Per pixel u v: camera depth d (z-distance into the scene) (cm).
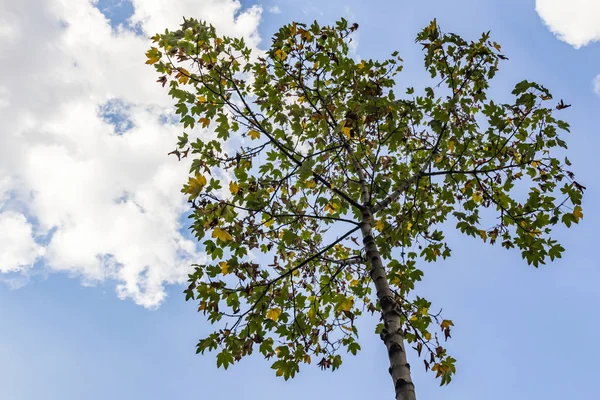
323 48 422
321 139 475
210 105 403
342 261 432
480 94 437
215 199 358
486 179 489
